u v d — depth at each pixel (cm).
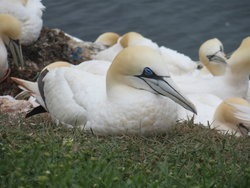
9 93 2094
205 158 1205
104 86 1355
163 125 1288
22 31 2200
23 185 1034
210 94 1830
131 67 1284
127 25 3092
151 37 3022
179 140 1285
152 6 3231
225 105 1578
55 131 1338
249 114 1430
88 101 1331
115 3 3234
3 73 2092
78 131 1311
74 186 1002
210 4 3228
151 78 1288
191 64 2245
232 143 1304
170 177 1072
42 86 1481
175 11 3192
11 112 1581
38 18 2252
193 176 1119
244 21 3103
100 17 3144
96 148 1220
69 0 3241
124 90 1293
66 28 3053
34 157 1106
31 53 2277
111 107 1289
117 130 1287
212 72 2289
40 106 1498
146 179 1077
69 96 1376
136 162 1183
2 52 2066
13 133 1285
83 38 2989
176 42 2994
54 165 1066
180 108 1638
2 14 2145
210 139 1304
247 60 2006
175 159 1191
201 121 1612
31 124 1380
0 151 1161
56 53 2320
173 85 1284
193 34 3031
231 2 3228
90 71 1678
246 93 2061
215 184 1078
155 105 1272
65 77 1416
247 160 1212
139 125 1277
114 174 1064
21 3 2247
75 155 1148
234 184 1084
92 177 1061
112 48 2370
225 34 3017
